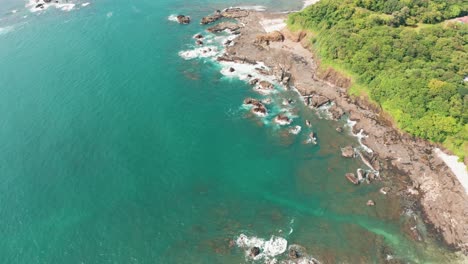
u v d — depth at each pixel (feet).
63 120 326.65
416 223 241.55
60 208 255.29
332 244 233.35
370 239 234.99
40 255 228.84
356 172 279.08
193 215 253.44
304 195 266.36
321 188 270.67
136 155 295.48
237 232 242.58
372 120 318.65
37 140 306.55
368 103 331.77
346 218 249.14
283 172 283.59
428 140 289.94
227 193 268.62
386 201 257.34
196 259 227.61
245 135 315.58
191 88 368.68
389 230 239.71
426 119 288.30
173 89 366.84
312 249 230.89
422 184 263.90
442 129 280.51
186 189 270.67
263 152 299.99
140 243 236.22
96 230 242.58
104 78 380.37
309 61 399.24
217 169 286.25
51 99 351.05
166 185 272.92
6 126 320.29
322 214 252.62
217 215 253.65
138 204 259.19
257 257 227.20
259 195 267.39
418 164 277.23
